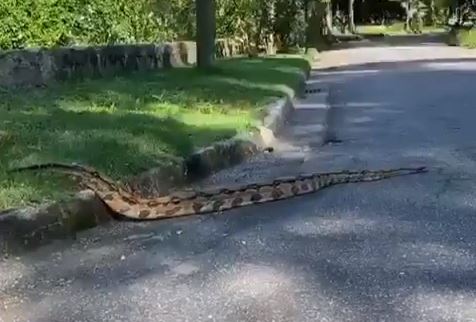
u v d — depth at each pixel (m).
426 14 45.72
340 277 3.32
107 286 3.28
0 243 3.64
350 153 5.94
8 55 7.30
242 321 2.88
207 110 6.83
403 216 4.26
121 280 3.35
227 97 7.72
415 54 20.98
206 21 10.44
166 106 6.86
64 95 7.06
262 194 4.55
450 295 3.10
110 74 9.10
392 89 10.48
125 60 9.57
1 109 6.18
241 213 4.36
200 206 4.37
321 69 15.80
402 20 55.84
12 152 4.78
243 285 3.25
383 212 4.33
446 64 15.83
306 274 3.37
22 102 6.57
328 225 4.14
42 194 4.07
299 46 21.22
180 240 3.93
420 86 10.76
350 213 4.33
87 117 5.96
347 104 8.98
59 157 4.71
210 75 9.80
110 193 4.30
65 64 8.12
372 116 7.87
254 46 18.47
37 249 3.77
